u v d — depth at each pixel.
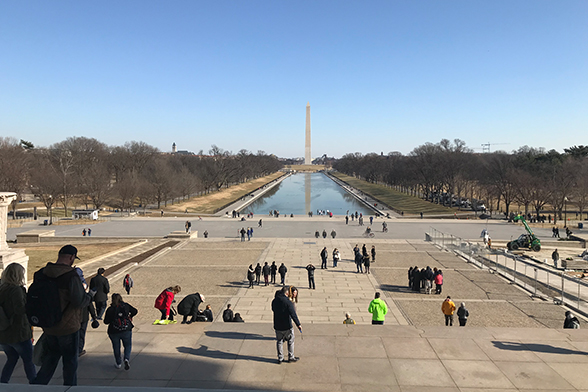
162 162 143.25
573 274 42.66
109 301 32.22
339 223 87.06
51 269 7.59
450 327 13.12
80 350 11.22
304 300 32.75
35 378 7.89
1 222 30.28
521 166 121.69
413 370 10.36
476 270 42.75
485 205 131.12
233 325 13.48
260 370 10.38
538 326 26.11
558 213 104.81
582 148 135.50
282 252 53.34
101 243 62.50
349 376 10.05
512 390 9.47
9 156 97.62
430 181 142.62
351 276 40.50
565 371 10.34
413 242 61.44
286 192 194.12
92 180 109.69
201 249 55.62
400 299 32.75
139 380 10.02
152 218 96.81
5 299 8.14
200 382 9.88
